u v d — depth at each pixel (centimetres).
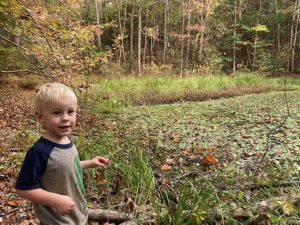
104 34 1409
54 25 330
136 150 200
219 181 177
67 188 88
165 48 1283
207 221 134
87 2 1231
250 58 1405
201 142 289
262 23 1430
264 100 603
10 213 163
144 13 1418
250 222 128
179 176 189
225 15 1420
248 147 269
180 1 1321
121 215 148
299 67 1252
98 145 221
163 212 138
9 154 247
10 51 593
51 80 328
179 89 742
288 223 134
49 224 88
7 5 302
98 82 732
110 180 178
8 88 719
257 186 175
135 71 1163
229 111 477
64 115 87
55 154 86
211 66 1109
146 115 447
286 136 308
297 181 174
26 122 395
